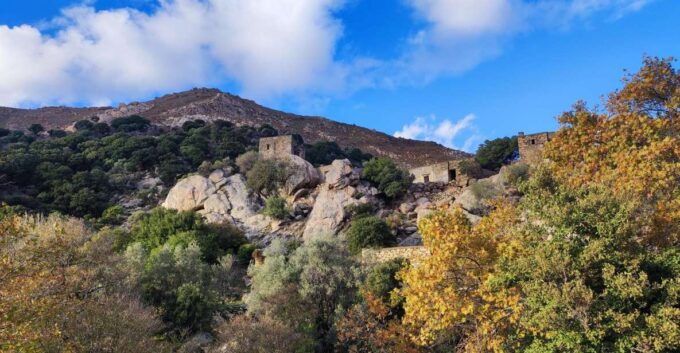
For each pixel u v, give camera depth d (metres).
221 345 26.94
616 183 19.91
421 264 21.20
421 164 148.00
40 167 80.56
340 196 59.47
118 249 49.47
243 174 73.31
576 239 17.34
